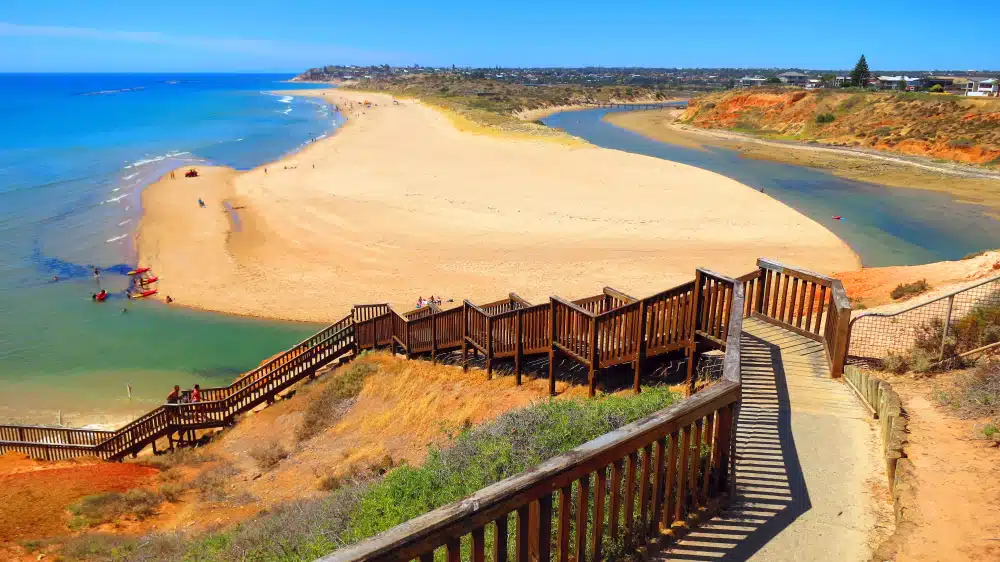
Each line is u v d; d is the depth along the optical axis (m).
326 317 23.44
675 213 35.53
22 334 22.45
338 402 14.57
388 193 41.69
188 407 15.26
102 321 23.56
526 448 5.61
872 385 6.53
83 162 58.25
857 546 4.34
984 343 7.45
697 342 8.15
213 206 39.03
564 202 38.53
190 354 21.02
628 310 8.81
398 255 29.23
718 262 27.12
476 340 12.85
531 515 3.51
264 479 11.72
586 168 49.12
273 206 38.72
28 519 9.90
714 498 4.83
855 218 36.28
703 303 8.05
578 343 10.03
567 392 10.32
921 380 7.07
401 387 13.77
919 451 5.26
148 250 31.28
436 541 2.98
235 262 29.09
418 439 11.15
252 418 15.52
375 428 12.50
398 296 24.64
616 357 9.15
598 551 4.01
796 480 5.23
